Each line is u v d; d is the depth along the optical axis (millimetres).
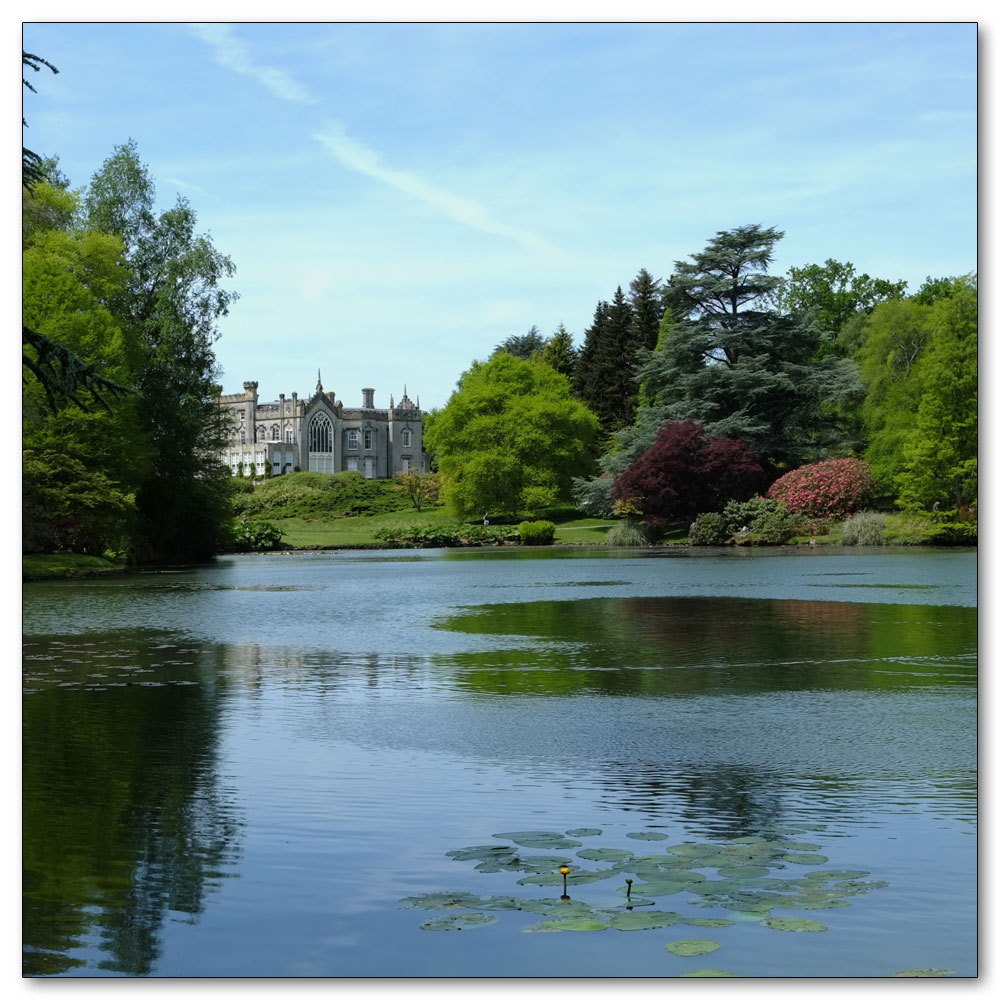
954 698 13336
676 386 69438
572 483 92500
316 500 109000
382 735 11281
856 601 25781
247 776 9539
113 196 54500
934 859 7035
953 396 53594
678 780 9273
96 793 8969
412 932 5969
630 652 17672
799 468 61656
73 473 43500
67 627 22438
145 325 52625
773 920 5887
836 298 94125
